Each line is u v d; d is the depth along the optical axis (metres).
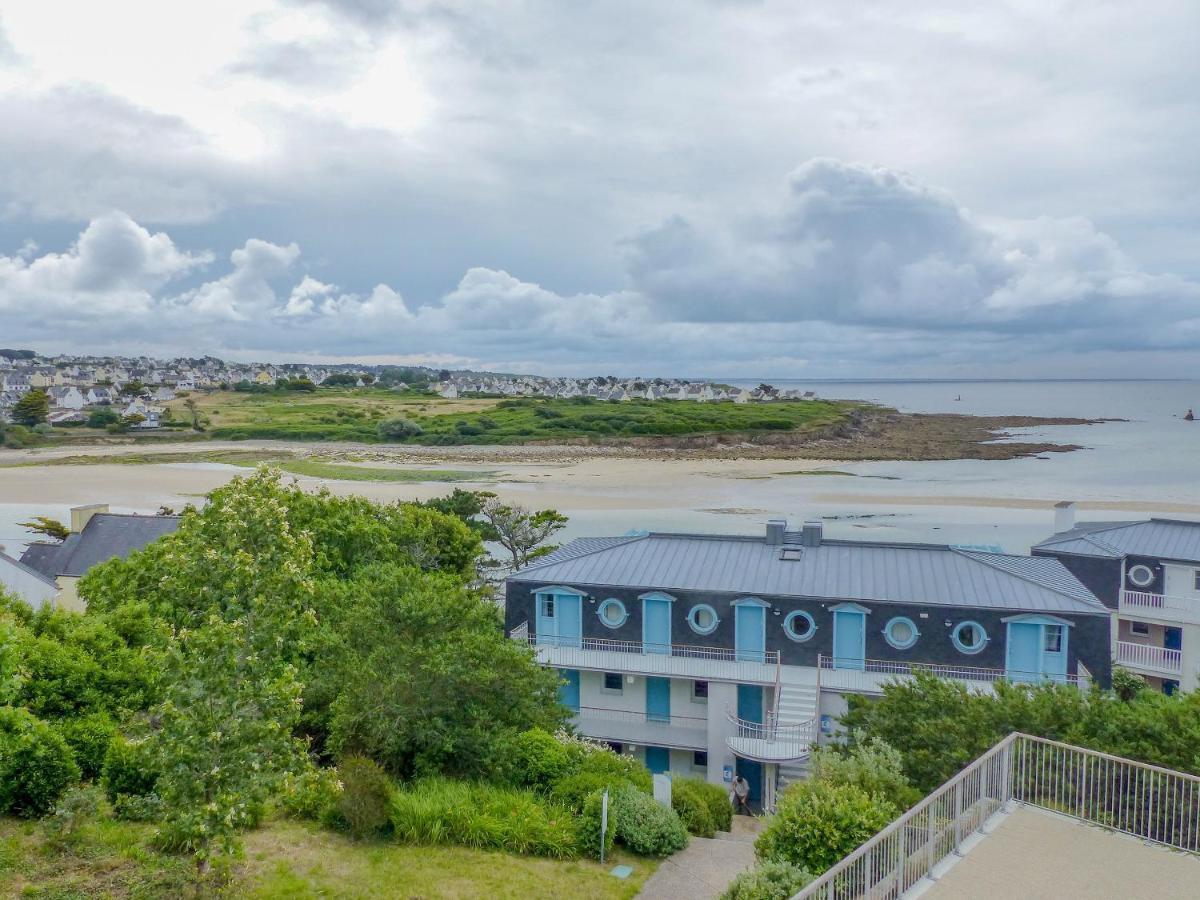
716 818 26.94
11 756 17.86
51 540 78.56
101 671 22.42
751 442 195.50
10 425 195.12
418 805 20.20
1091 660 32.97
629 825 21.12
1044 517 95.06
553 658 36.84
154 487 121.00
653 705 36.81
